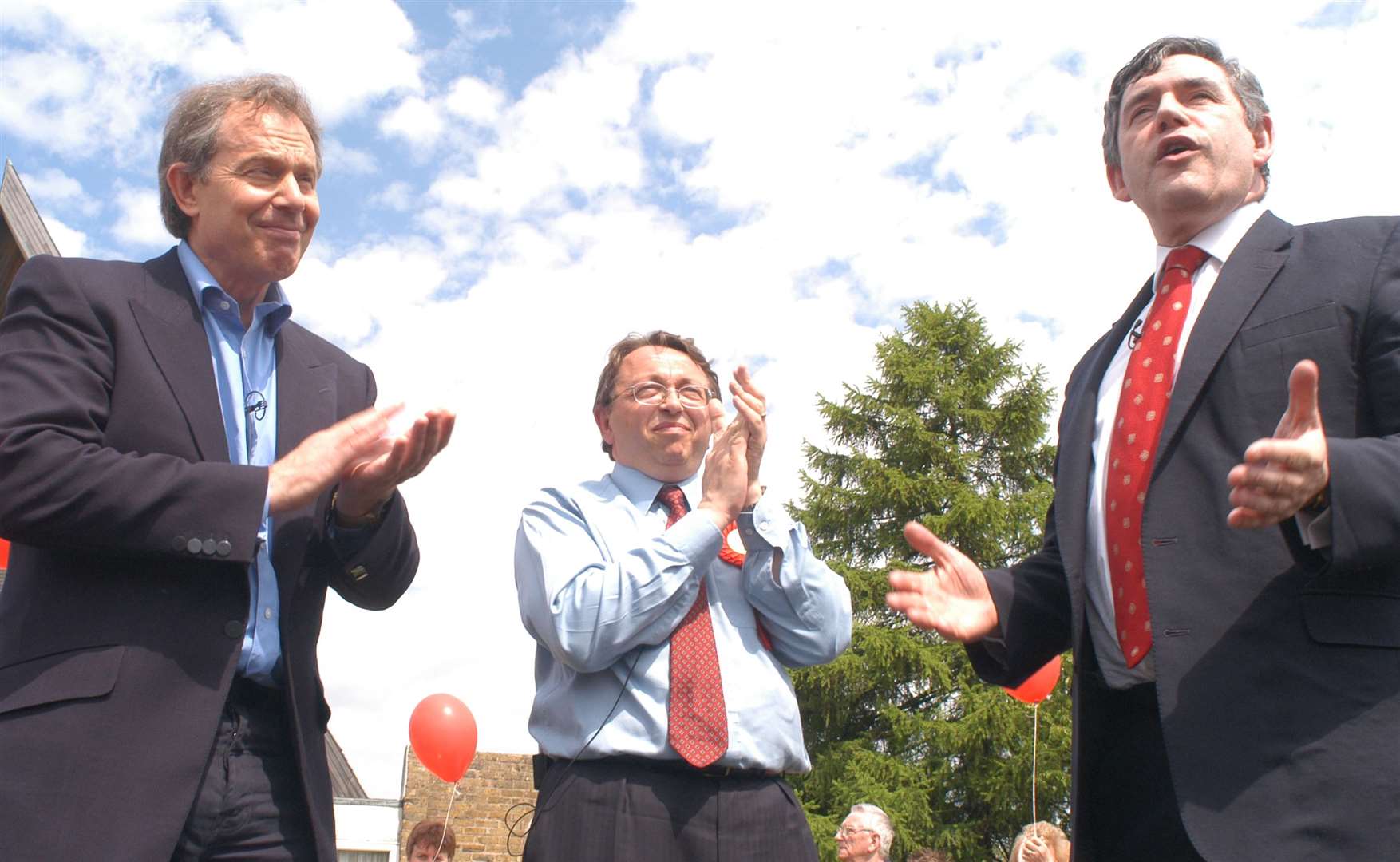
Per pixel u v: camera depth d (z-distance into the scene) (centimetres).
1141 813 233
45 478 213
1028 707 2173
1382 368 205
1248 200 256
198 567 229
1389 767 186
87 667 216
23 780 206
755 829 288
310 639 253
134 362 237
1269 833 188
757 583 316
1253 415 215
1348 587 199
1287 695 196
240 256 259
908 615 251
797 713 311
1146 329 252
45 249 1521
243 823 232
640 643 298
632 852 276
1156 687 212
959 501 2462
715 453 315
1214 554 211
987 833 2205
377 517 262
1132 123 262
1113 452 244
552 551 316
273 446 260
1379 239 221
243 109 261
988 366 2756
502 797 1666
